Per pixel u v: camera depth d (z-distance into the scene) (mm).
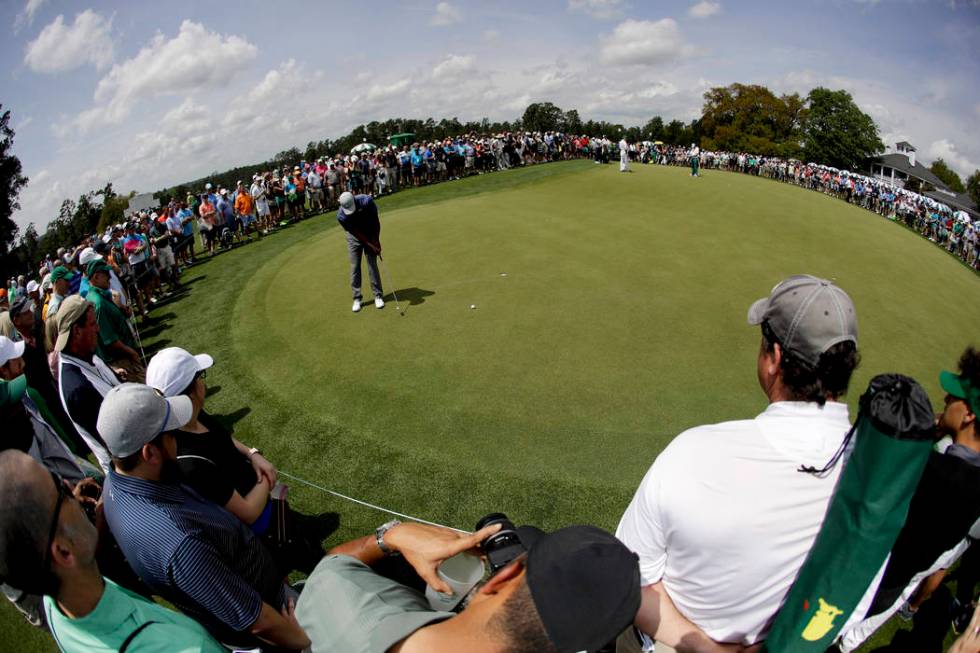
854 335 1528
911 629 3582
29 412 3865
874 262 14164
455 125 96000
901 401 1165
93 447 3953
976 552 3320
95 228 52156
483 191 19141
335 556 1716
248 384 6914
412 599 1545
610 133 106312
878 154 79875
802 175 33312
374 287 8773
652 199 18422
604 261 11406
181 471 2832
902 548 2160
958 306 12836
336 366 7184
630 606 1003
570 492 5020
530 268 10695
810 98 75500
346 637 1413
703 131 80562
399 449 5578
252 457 3490
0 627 3852
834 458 1458
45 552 1512
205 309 9547
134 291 9969
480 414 6113
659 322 8688
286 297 9586
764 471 1495
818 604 1375
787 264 12633
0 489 1474
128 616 1724
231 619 2104
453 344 7691
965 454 2588
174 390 3070
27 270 39000
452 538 1727
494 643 1032
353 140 91188
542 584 995
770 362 1663
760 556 1472
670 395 6684
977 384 2500
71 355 4043
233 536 2297
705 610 1612
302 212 16844
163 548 2055
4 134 39188
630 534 1734
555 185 20266
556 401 6410
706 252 12734
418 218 14680
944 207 28672
